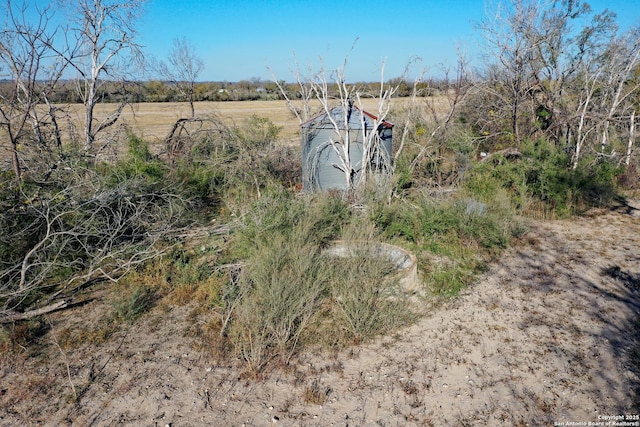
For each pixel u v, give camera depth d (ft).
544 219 30.68
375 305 17.76
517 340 16.38
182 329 17.22
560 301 19.30
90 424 12.57
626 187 38.70
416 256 22.29
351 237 22.58
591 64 42.04
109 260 22.29
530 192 33.12
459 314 18.29
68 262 20.83
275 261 18.76
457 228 25.20
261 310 16.52
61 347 16.10
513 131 42.22
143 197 25.34
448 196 30.73
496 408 13.04
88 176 25.52
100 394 13.76
